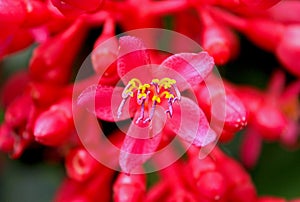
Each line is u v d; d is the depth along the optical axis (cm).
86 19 14
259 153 17
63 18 14
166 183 14
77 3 13
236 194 15
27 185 18
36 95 14
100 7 13
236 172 15
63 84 15
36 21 14
